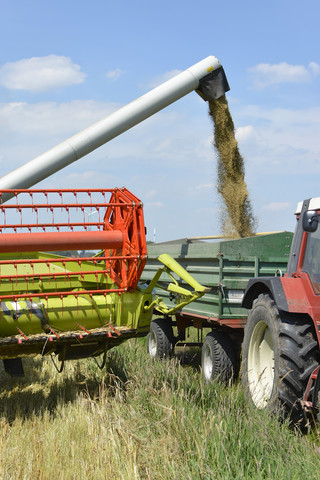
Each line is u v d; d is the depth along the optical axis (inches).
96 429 183.2
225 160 394.9
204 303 303.7
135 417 192.2
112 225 266.4
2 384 268.8
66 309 242.7
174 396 207.2
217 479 146.9
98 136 429.4
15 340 215.9
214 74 438.6
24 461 163.2
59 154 420.8
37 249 231.8
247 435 171.3
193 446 166.2
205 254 295.4
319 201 203.8
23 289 264.5
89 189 246.5
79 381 263.4
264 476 154.5
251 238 286.4
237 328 289.6
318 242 204.7
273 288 207.5
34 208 233.9
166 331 353.1
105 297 255.4
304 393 190.7
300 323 197.9
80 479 149.9
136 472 146.8
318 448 163.9
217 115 424.2
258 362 225.6
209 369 292.4
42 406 219.1
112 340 240.1
